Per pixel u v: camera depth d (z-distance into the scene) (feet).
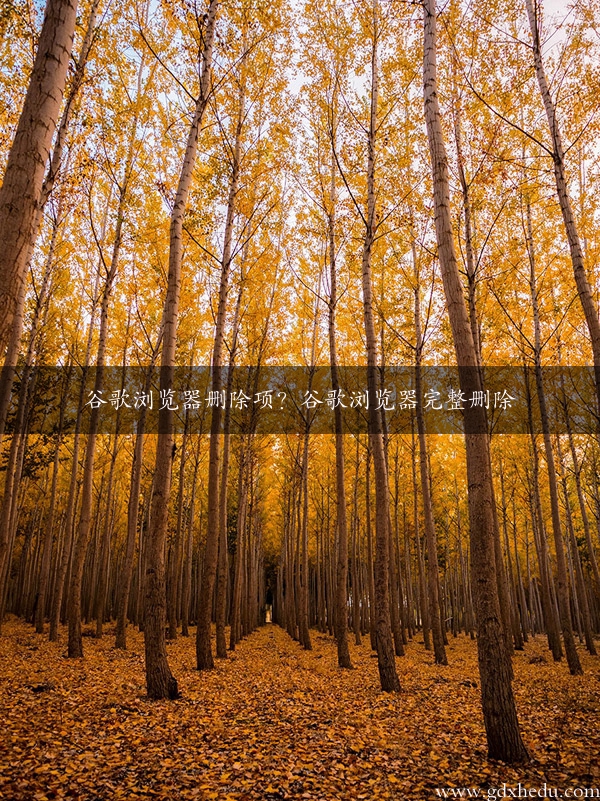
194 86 27.04
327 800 10.71
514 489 57.11
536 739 15.08
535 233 33.68
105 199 34.81
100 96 25.72
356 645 50.26
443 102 29.09
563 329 35.86
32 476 49.24
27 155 7.80
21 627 50.70
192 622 73.05
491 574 13.43
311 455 53.57
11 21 19.90
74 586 29.25
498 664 13.19
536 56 22.89
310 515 75.72
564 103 24.81
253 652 39.45
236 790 11.02
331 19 29.09
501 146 28.32
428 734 15.78
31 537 63.52
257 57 29.99
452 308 14.67
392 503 64.28
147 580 19.08
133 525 36.47
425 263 33.53
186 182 21.13
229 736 14.70
